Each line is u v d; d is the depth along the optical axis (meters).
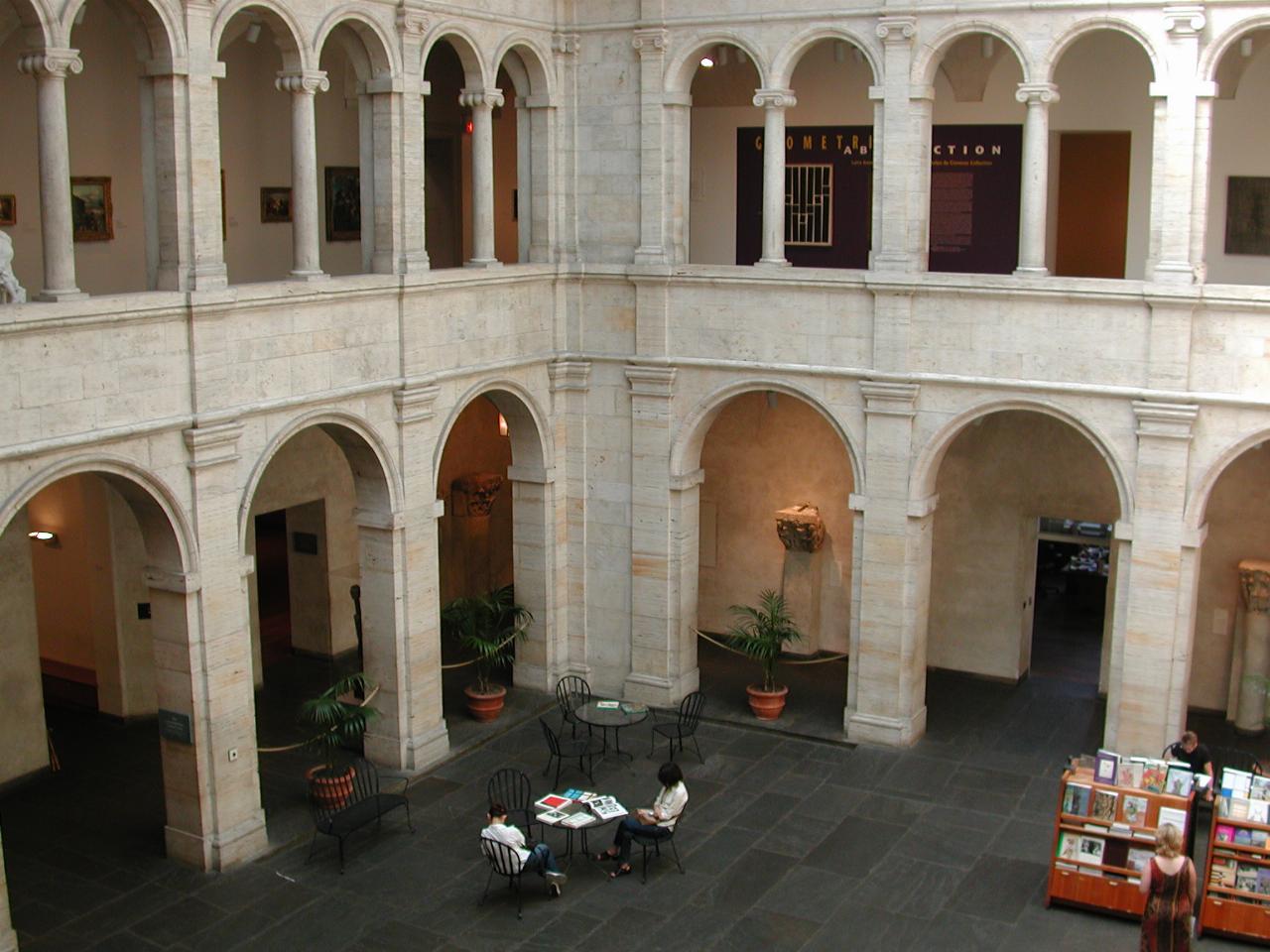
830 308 21.80
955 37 20.50
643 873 18.16
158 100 16.78
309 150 18.69
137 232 21.33
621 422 23.80
